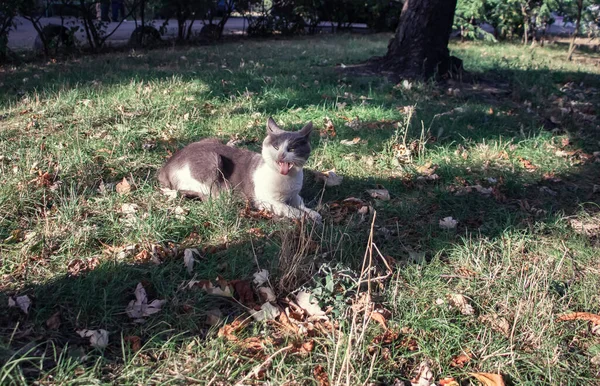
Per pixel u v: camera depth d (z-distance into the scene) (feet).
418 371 3.44
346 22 24.40
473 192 5.54
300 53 14.06
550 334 3.70
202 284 3.95
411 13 10.02
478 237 4.72
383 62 10.59
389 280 4.16
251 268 4.19
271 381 3.30
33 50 14.24
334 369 3.26
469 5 19.10
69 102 7.61
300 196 5.36
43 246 4.26
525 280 4.03
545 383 3.42
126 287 3.89
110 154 5.91
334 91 8.56
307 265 4.14
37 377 3.23
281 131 4.89
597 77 11.22
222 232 4.59
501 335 3.71
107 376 3.28
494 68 11.43
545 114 8.11
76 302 3.74
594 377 3.48
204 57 12.70
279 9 21.08
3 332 3.50
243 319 3.75
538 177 5.98
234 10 19.86
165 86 8.67
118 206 4.91
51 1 14.17
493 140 6.84
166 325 3.65
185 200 5.08
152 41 16.52
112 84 8.79
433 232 4.83
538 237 4.77
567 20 17.89
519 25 19.60
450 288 4.12
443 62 10.11
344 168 5.91
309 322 3.74
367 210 5.09
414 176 5.81
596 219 5.13
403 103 8.18
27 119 7.00
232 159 5.23
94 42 15.80
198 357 3.42
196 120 7.12
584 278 4.27
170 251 4.31
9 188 4.91
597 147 6.97
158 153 6.07
